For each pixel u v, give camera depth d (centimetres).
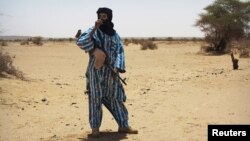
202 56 3109
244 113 888
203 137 693
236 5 3662
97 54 660
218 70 1881
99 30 670
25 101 1027
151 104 1020
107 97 705
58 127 786
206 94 1158
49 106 992
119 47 686
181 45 5597
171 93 1190
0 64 1342
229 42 3647
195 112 910
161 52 3722
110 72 679
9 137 709
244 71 1722
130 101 1068
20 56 3011
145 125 790
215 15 3744
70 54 3434
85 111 946
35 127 783
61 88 1260
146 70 2008
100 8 674
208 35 3628
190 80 1470
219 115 871
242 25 3578
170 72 1883
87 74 687
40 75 1708
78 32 675
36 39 5769
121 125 717
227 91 1202
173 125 786
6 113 892
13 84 1186
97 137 688
